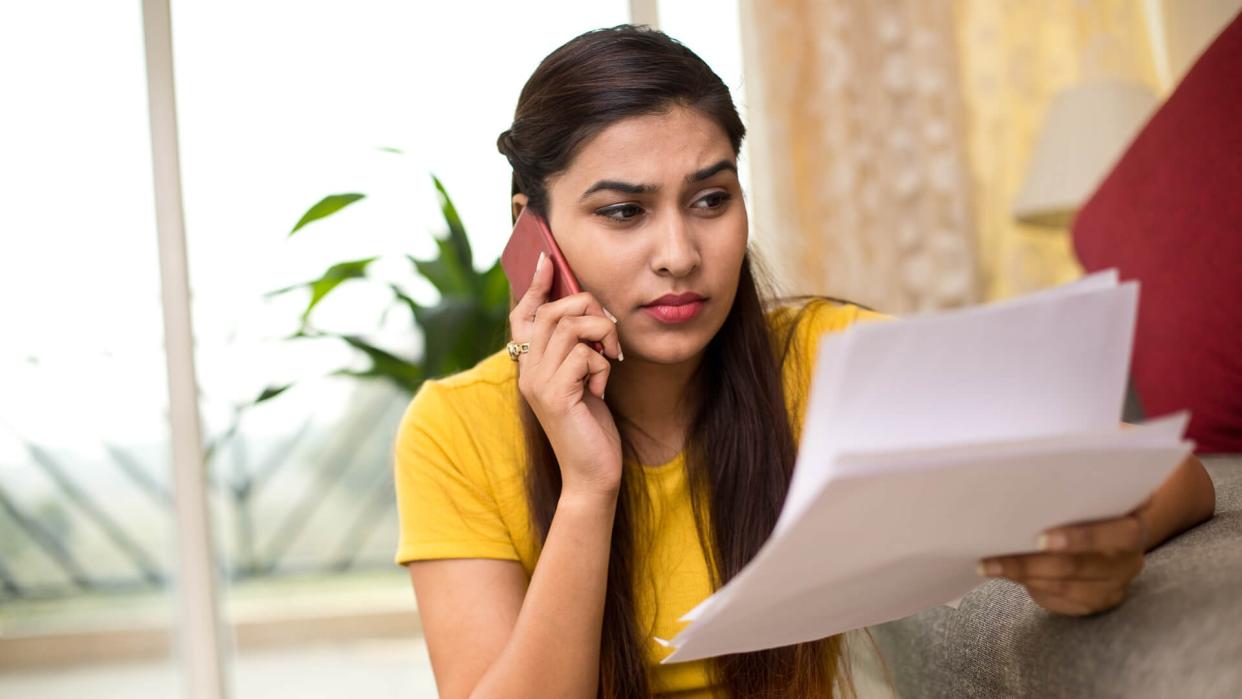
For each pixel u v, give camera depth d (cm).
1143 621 67
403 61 314
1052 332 63
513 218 112
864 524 61
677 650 72
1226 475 116
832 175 299
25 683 341
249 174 315
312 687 326
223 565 395
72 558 374
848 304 123
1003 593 92
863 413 61
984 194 310
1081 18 309
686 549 111
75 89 297
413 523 109
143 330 322
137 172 302
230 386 323
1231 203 165
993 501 62
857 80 302
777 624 74
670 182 94
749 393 110
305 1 314
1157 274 176
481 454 112
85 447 362
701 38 300
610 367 104
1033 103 309
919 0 303
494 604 106
